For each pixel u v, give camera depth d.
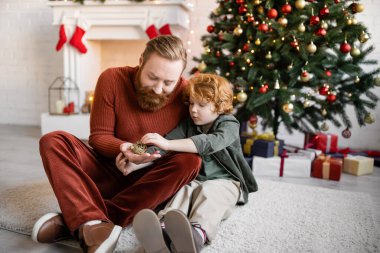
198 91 1.22
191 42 3.29
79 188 1.00
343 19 2.08
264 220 1.35
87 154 1.16
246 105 2.17
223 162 1.29
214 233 1.08
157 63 1.06
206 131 1.29
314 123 2.42
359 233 1.26
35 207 1.38
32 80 3.74
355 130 3.01
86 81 3.30
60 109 3.17
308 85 2.26
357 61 2.22
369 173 2.33
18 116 3.84
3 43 3.77
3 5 3.71
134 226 0.90
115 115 1.24
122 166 1.11
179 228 0.88
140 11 2.95
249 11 2.16
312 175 2.17
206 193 1.15
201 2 3.23
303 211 1.47
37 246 1.08
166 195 1.10
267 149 2.14
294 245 1.14
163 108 1.27
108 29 3.09
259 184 1.88
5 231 1.18
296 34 1.99
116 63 3.54
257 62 2.18
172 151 1.17
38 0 3.60
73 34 3.08
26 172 1.95
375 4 2.82
